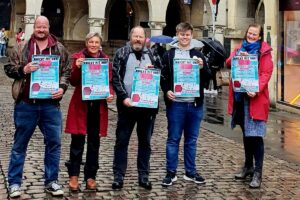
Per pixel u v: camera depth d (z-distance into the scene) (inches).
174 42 255.3
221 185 253.0
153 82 233.8
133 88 232.4
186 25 246.2
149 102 233.0
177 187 246.5
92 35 232.7
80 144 233.5
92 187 236.4
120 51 239.3
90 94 227.3
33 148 323.6
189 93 243.4
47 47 220.7
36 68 214.2
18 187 221.0
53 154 226.8
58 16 1238.3
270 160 316.5
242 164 299.9
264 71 249.6
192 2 1248.2
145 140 242.8
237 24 1088.2
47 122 224.7
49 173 227.1
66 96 626.2
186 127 254.2
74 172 232.7
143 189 240.5
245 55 246.1
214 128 432.8
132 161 299.3
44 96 216.5
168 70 248.4
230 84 260.4
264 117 249.8
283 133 420.8
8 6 1240.8
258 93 248.5
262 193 241.1
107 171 271.9
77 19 1243.2
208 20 1105.4
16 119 221.3
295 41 561.0
